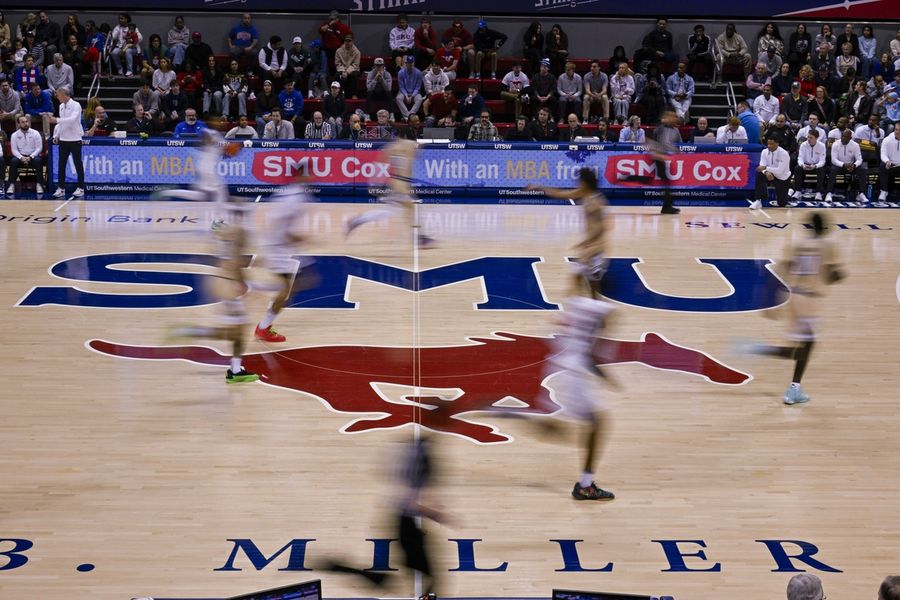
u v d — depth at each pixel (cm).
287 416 896
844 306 1234
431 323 1152
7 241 1467
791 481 786
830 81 2119
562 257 1426
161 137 1834
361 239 1518
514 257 1423
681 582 641
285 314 1178
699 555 674
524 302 1230
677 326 1151
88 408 905
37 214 1647
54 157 1844
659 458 823
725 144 1831
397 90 2183
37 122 1950
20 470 783
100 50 2183
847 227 1641
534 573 648
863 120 2034
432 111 2050
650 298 1250
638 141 1897
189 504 733
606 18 2316
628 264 1396
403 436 856
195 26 2286
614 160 1831
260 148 1803
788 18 2316
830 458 828
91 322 1136
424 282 1305
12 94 1966
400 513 581
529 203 1797
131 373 991
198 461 805
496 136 1898
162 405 916
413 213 1698
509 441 849
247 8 2270
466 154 1827
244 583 632
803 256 920
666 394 959
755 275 1352
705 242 1525
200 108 2056
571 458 820
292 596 509
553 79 2084
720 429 883
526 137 1911
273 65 2136
